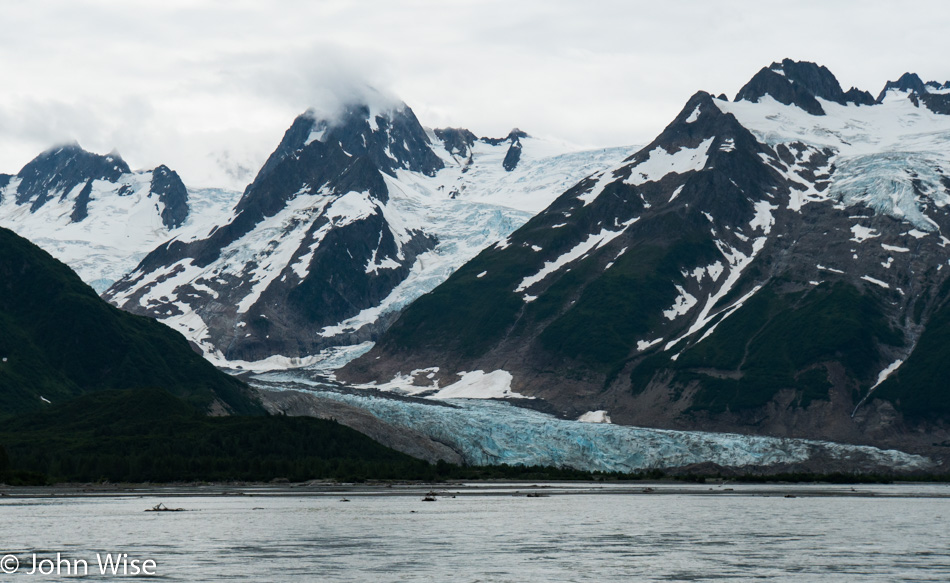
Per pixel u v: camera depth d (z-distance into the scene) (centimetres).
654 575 11175
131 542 13400
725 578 11019
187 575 11044
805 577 11106
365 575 11075
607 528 15362
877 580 10944
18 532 14338
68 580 10762
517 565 11762
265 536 14138
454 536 14262
